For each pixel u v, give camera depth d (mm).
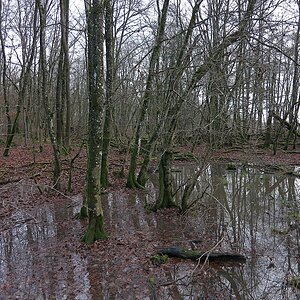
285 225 6074
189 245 5148
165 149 6621
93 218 5258
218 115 5578
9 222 6270
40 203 7531
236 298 3691
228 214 6773
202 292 3834
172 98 6434
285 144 17000
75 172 10688
